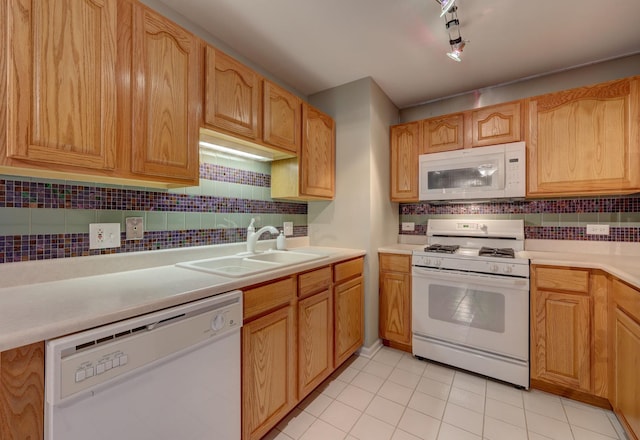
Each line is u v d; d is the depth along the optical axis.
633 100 1.75
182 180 1.28
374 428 1.51
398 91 2.52
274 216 2.28
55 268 1.18
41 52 0.88
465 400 1.74
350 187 2.37
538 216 2.29
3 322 0.73
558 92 1.95
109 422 0.81
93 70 1.00
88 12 0.98
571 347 1.73
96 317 0.79
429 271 2.15
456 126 2.31
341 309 1.98
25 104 0.85
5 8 0.82
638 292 1.28
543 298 1.80
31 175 1.10
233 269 1.76
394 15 1.59
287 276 1.50
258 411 1.32
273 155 2.00
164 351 0.92
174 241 1.62
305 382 1.64
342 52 1.95
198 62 1.35
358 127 2.33
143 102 1.14
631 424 1.32
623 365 1.42
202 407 1.06
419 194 2.44
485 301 1.96
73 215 1.24
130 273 1.35
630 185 1.75
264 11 1.56
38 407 0.71
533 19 1.62
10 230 1.08
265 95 1.71
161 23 1.20
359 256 2.20
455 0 1.47
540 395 1.79
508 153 2.07
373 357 2.26
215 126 1.41
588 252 2.11
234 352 1.19
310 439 1.43
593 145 1.85
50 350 0.70
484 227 2.40
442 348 2.11
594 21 1.63
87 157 0.98
